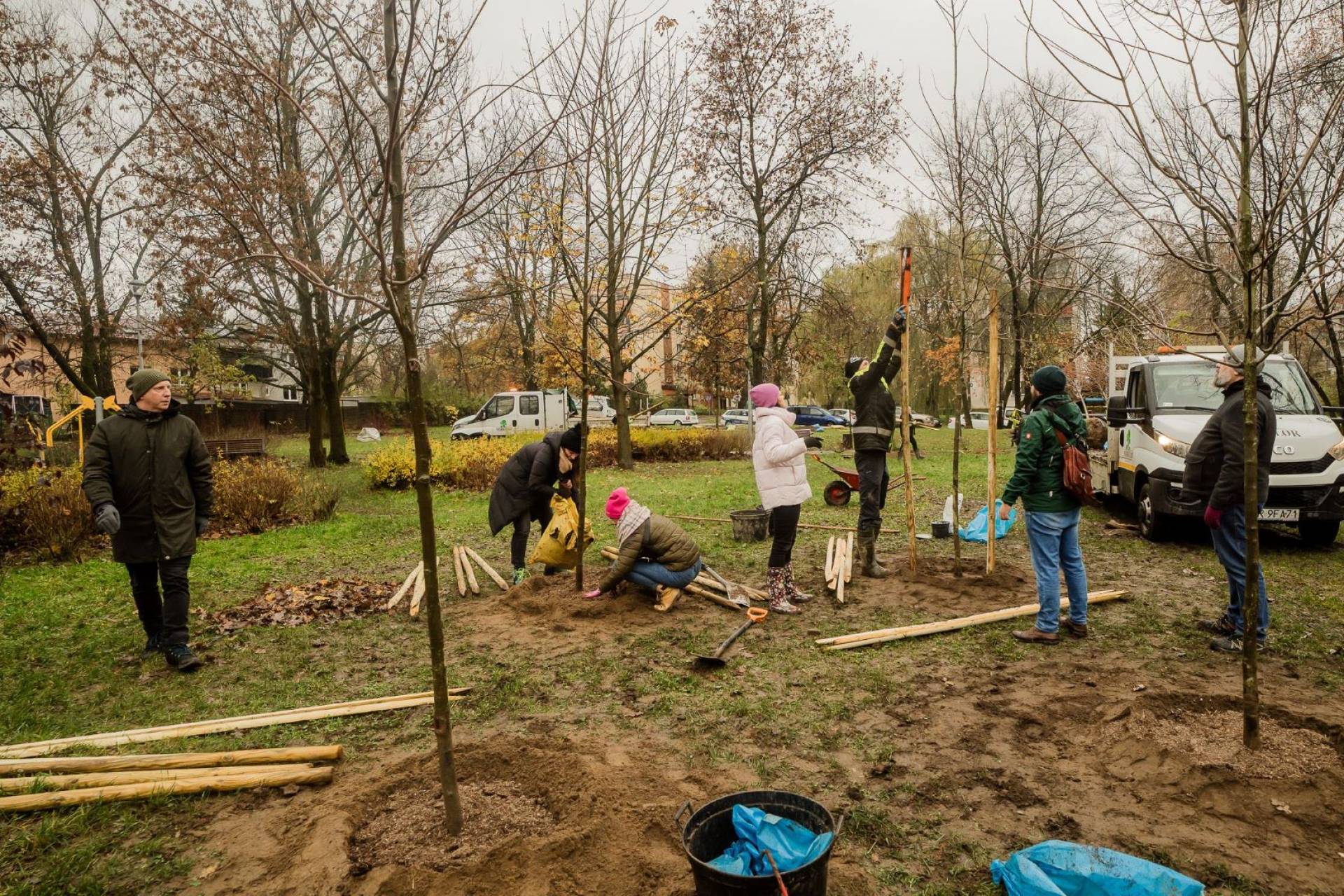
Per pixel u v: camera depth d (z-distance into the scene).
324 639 5.75
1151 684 4.52
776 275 20.95
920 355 35.31
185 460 5.20
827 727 4.09
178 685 4.88
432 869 2.71
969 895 2.70
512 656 5.26
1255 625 3.42
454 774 2.91
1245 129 3.25
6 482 9.27
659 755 3.78
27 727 4.28
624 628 5.78
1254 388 3.41
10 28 13.78
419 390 2.74
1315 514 7.97
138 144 15.84
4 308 13.52
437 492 14.73
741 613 6.14
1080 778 3.48
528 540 9.48
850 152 19.16
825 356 26.27
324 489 12.12
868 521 7.08
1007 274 6.61
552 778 3.29
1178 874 2.49
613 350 17.80
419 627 6.01
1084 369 20.47
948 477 15.73
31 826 3.24
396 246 2.66
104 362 18.62
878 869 2.87
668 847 2.90
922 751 3.79
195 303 14.92
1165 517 8.82
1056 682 4.63
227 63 3.93
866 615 6.05
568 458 6.89
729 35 18.38
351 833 3.00
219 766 3.65
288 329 18.58
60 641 5.80
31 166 14.12
